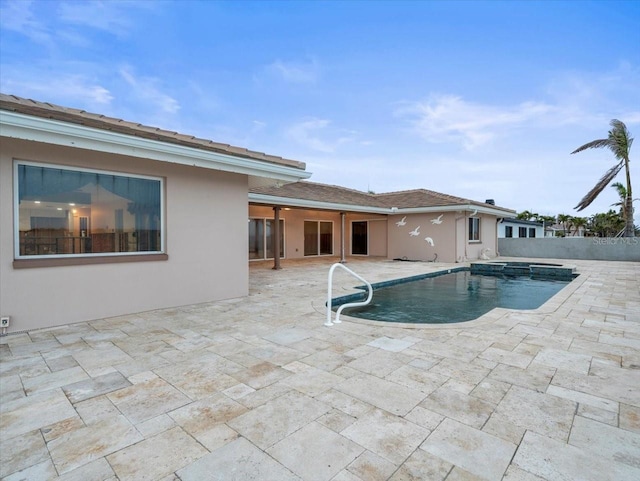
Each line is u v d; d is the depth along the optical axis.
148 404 2.97
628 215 19.12
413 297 9.03
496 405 2.91
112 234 5.96
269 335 4.89
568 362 3.83
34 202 5.18
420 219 17.77
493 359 3.93
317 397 3.07
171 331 5.09
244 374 3.57
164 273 6.54
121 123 5.81
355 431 2.56
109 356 4.09
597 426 2.60
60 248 5.43
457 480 2.06
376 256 20.11
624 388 3.21
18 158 4.97
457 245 16.67
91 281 5.67
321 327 5.29
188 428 2.61
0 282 4.87
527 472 2.13
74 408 2.91
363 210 16.23
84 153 5.54
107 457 2.29
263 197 12.35
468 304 8.23
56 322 5.32
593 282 9.80
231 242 7.57
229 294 7.55
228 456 2.29
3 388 3.27
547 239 19.06
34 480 2.08
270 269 13.63
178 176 6.71
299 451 2.33
